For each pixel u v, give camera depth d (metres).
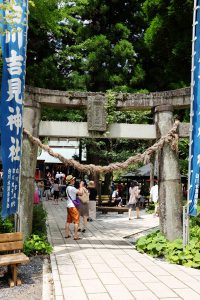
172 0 17.38
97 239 10.31
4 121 7.01
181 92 8.77
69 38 23.55
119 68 22.66
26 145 8.47
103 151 20.59
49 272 6.73
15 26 7.12
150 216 17.12
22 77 7.22
